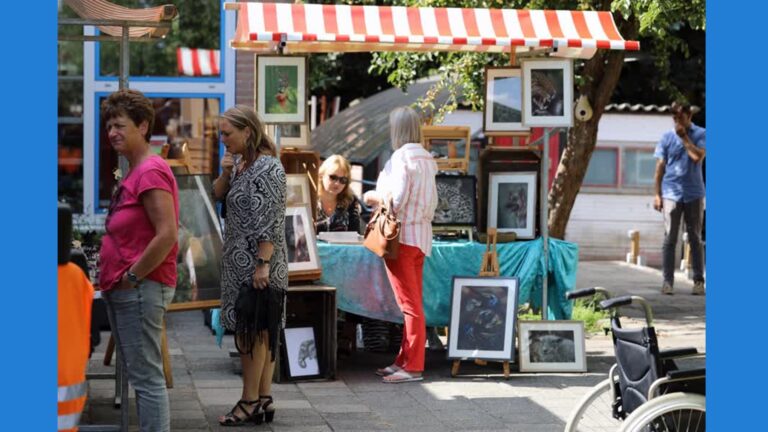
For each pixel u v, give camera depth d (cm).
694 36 2072
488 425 681
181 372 834
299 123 838
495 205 893
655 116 1797
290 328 814
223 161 677
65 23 650
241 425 667
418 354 812
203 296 668
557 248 879
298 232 815
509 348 830
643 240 1808
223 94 1220
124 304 533
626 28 1171
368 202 806
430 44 856
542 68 871
